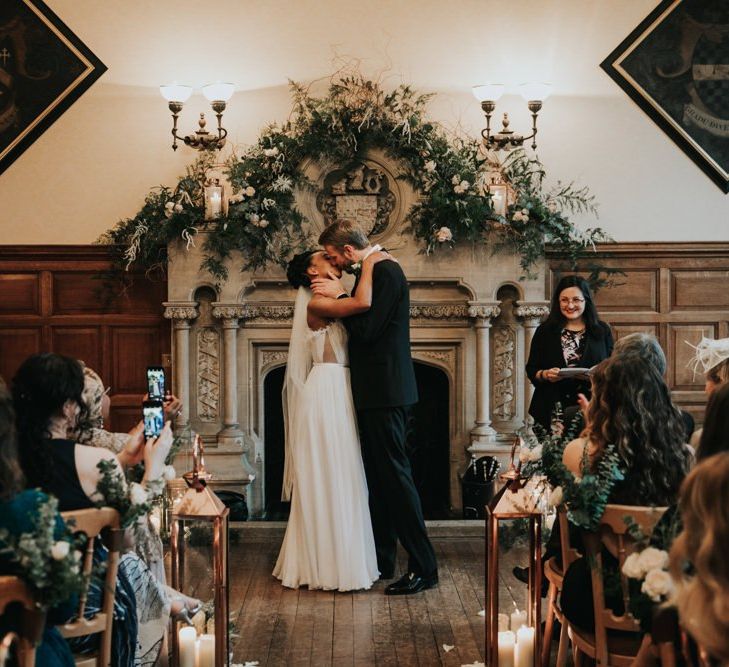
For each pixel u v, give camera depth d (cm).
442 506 694
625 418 297
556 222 649
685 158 686
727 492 152
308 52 679
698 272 687
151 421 314
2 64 670
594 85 684
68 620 263
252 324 668
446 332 669
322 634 430
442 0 678
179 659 362
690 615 155
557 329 538
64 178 677
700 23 679
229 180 643
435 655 405
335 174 664
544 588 447
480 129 684
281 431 715
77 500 287
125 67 677
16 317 681
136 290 682
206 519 350
